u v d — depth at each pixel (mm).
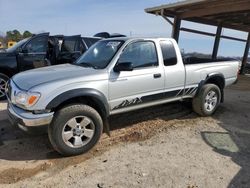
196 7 10750
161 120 5812
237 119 6117
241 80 13586
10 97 4289
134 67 4816
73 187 3377
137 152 4312
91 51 5348
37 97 3836
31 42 8047
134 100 4824
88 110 4160
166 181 3523
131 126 5441
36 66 8109
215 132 5258
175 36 12148
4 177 3590
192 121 5832
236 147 4613
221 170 3834
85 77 4227
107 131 4680
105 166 3877
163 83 5184
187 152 4355
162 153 4297
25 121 3824
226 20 13781
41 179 3555
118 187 3383
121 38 5059
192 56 7016
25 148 4449
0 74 7500
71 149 4090
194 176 3656
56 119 3939
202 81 5922
